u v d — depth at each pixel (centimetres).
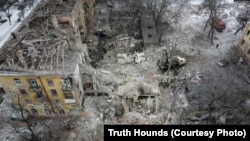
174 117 3284
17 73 2700
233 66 4244
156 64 4309
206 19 5791
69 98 3078
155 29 5175
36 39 3206
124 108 3422
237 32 5197
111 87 3716
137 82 3741
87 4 5138
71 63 2897
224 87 3725
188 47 4797
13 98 3106
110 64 4316
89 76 3412
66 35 3338
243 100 3331
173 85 3822
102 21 5809
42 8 4194
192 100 3397
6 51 3059
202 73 4081
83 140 3023
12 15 6294
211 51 4684
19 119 3209
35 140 2945
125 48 4734
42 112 3275
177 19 5822
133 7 6203
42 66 2795
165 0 5691
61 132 3134
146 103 3503
